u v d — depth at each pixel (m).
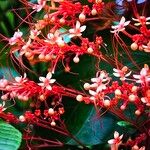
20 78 0.25
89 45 0.25
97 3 0.26
